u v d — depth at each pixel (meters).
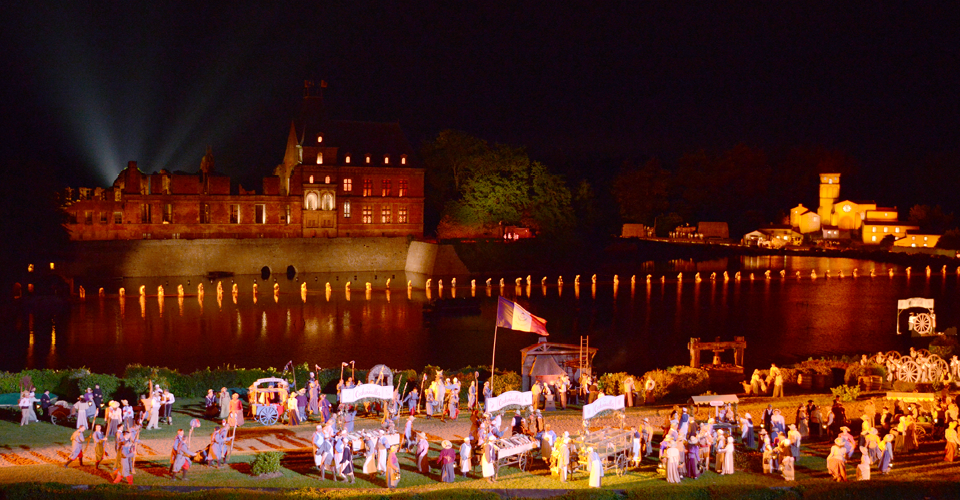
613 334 76.38
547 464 31.97
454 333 76.38
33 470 28.75
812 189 198.50
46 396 37.62
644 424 33.84
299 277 117.38
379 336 74.31
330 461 29.50
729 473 30.84
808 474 30.92
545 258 133.12
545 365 47.09
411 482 28.98
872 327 79.75
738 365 58.25
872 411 37.75
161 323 79.12
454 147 136.88
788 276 126.38
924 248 161.38
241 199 120.75
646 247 152.00
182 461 28.52
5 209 88.38
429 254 122.31
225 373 45.72
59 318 81.31
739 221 182.75
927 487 26.86
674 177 191.00
